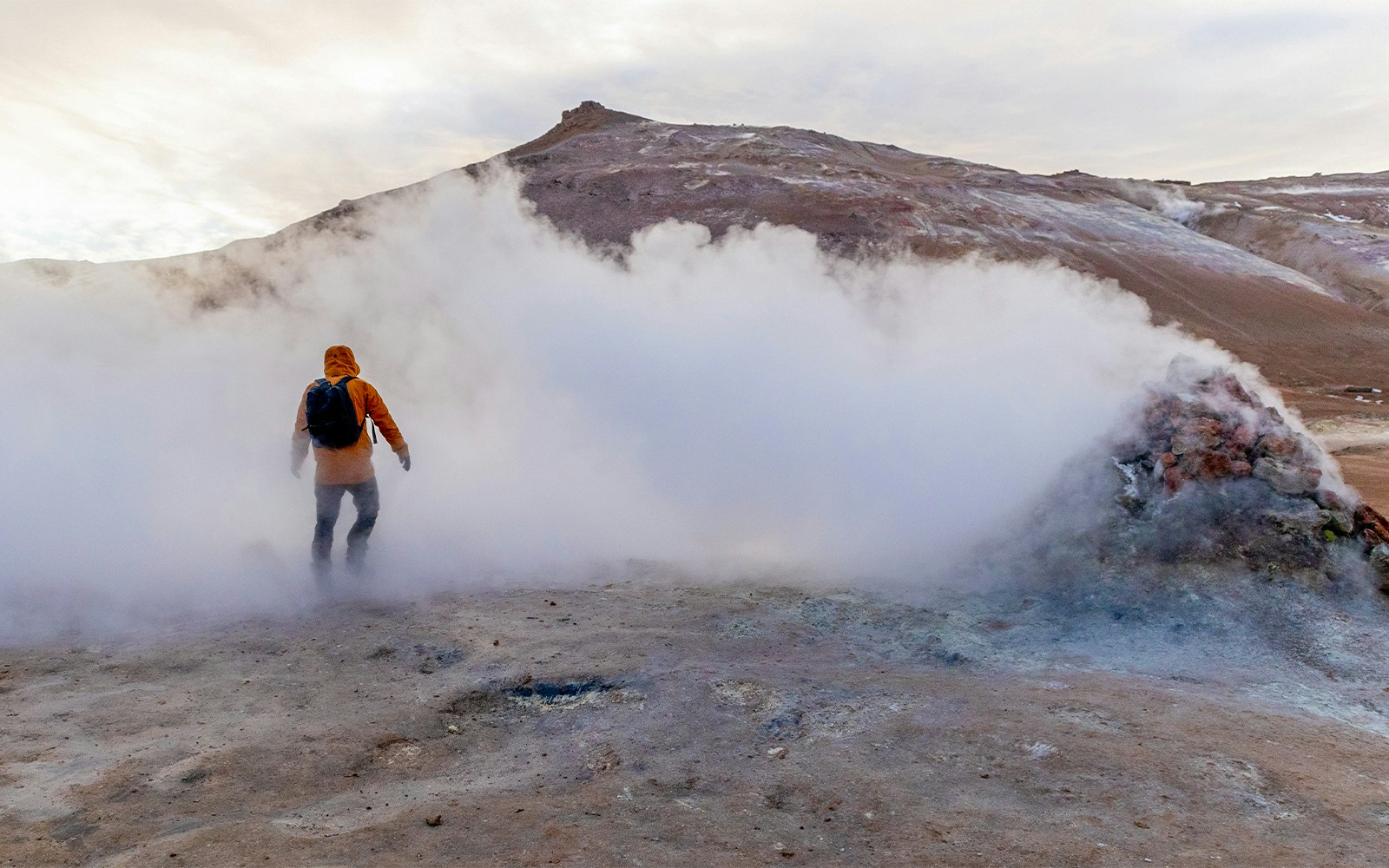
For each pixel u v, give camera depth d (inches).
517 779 129.0
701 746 139.8
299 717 147.2
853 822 113.9
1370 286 2289.6
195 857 100.4
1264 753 134.4
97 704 149.0
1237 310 1801.2
